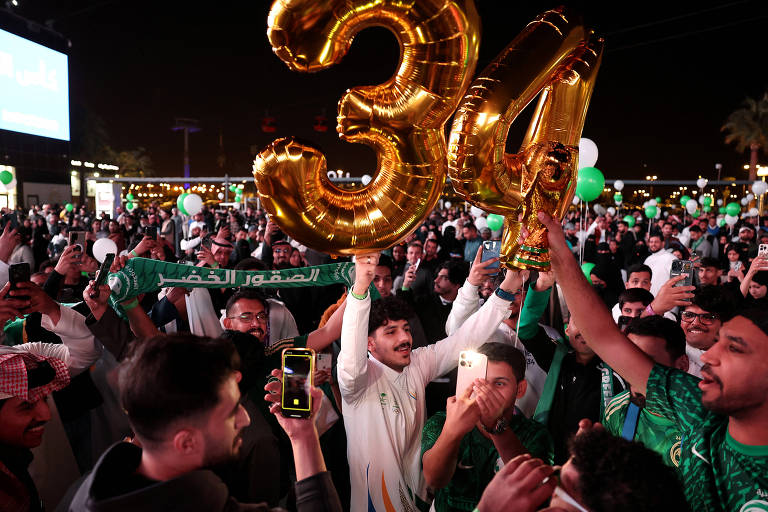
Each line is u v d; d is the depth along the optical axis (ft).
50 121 94.48
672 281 9.98
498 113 4.51
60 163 117.70
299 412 4.76
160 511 3.31
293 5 4.05
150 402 3.61
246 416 4.15
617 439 3.48
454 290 15.33
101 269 8.45
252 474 6.68
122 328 8.71
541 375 10.02
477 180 4.66
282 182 4.51
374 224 4.74
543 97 5.01
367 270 7.27
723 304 9.60
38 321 9.53
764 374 4.35
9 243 14.75
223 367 3.84
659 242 26.73
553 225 4.77
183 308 11.69
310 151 4.54
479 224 34.68
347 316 7.53
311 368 4.78
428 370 8.87
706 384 4.68
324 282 8.95
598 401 8.79
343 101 4.60
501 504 3.59
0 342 8.53
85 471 9.91
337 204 4.69
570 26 4.79
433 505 7.17
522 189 4.77
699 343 9.78
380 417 7.91
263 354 7.70
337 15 4.17
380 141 4.67
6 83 83.71
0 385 5.69
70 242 13.33
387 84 4.62
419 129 4.63
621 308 12.05
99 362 10.03
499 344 7.36
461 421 5.98
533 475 3.63
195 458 3.73
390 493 7.68
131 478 3.76
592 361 9.00
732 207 43.11
